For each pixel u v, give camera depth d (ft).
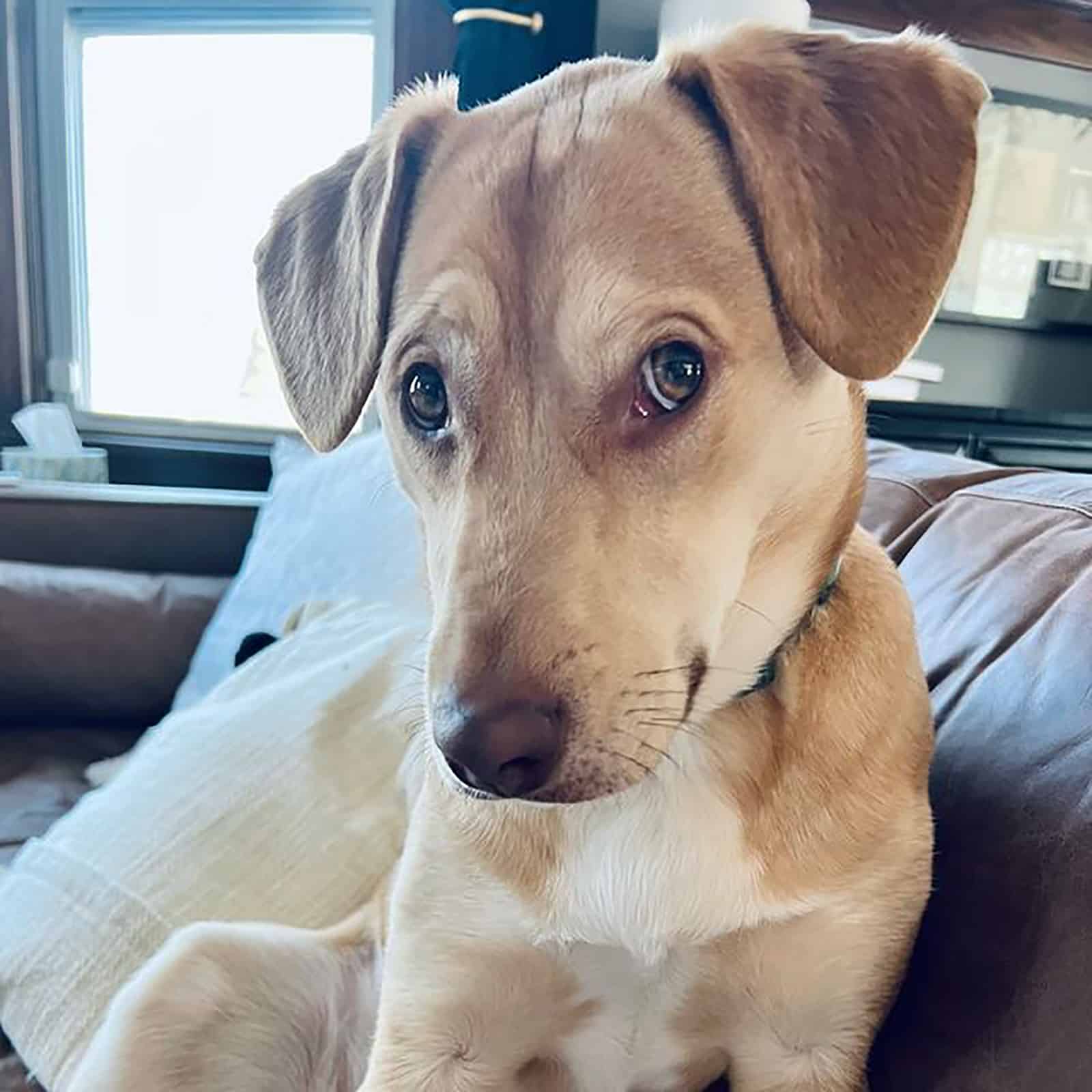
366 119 3.12
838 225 0.82
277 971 1.30
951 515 1.29
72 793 1.95
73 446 2.98
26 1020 1.32
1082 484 1.27
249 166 3.21
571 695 0.76
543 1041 1.08
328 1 3.03
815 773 0.96
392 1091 1.05
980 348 3.29
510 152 0.88
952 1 2.97
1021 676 0.99
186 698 2.03
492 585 0.78
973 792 0.97
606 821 0.98
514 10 2.52
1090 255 3.32
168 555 2.49
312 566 2.02
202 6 3.09
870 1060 1.01
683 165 0.84
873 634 1.00
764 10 2.22
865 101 0.85
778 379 0.86
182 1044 1.25
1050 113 3.17
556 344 0.81
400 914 1.07
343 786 1.47
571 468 0.81
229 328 3.31
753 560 0.92
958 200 0.85
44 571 2.29
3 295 3.19
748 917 0.95
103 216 3.28
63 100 3.17
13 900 1.42
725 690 0.96
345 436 1.00
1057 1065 0.79
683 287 0.81
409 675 1.38
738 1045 1.04
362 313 0.98
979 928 0.90
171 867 1.39
